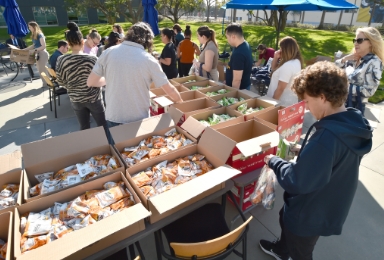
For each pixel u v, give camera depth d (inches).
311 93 40.1
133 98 78.1
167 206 46.2
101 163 66.7
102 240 45.1
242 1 187.2
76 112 107.0
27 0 871.1
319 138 38.9
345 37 527.8
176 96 81.7
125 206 52.3
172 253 59.4
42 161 63.3
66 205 52.2
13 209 48.9
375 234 79.7
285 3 163.2
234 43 112.7
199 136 74.7
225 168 57.9
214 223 66.6
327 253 73.7
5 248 45.3
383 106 173.5
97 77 77.9
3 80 244.2
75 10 753.6
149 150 71.3
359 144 40.2
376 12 838.5
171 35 169.9
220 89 124.4
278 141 70.9
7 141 136.9
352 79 102.3
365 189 98.4
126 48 74.1
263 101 103.1
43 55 216.2
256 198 64.4
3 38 645.9
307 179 38.8
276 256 70.7
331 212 46.3
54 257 36.6
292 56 102.1
